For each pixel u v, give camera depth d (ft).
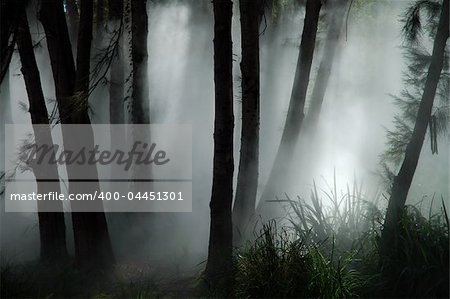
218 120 23.80
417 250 21.56
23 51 26.94
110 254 27.20
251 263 22.49
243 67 26.27
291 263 21.71
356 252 22.36
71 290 24.70
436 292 21.04
